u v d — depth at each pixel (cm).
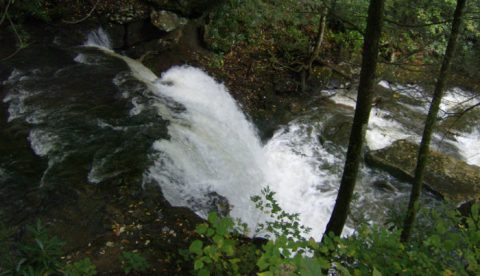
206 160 776
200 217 629
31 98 793
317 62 1244
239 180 804
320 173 920
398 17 865
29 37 988
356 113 428
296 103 1130
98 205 596
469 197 848
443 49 1051
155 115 812
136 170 668
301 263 179
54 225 552
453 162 955
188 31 1155
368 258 318
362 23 874
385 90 1235
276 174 915
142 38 1105
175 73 1062
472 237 316
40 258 418
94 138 718
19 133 703
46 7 1062
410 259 312
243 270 431
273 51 1241
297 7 1139
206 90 1038
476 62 680
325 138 1015
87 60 960
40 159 660
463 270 298
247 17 1218
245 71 1159
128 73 936
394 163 938
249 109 1063
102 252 525
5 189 594
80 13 1082
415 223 517
